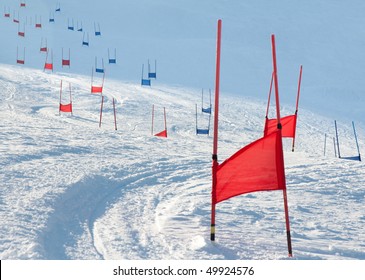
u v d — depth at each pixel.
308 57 88.06
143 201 9.63
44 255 6.17
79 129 21.16
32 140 15.58
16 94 44.12
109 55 75.19
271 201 10.20
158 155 14.98
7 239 6.50
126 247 6.88
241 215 8.93
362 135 41.94
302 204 10.10
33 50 74.19
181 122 37.84
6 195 8.55
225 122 40.03
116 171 11.79
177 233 7.66
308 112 49.62
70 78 56.88
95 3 109.88
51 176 10.26
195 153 16.41
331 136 39.53
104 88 51.97
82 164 12.11
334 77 75.69
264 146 7.18
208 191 10.84
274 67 7.14
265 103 52.19
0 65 61.28
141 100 46.62
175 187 11.09
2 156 11.85
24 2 104.25
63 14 100.25
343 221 9.02
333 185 12.02
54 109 38.12
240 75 69.44
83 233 7.44
